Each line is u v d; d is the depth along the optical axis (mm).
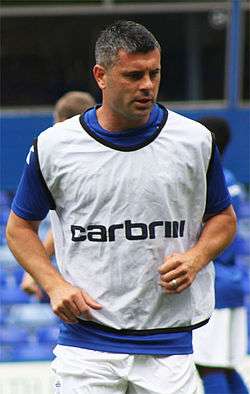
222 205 9141
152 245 8812
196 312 9117
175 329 9031
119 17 28516
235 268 13664
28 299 23859
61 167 8789
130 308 8898
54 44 28422
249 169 28484
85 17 28406
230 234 9195
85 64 28562
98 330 8992
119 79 8414
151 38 8445
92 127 8805
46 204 9094
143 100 8445
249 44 28562
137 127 8734
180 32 28562
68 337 9188
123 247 8789
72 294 8766
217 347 13500
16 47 28422
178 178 8766
